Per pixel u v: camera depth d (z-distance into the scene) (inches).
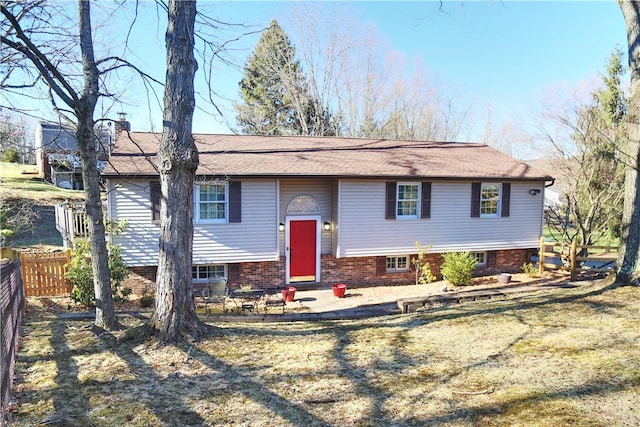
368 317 370.6
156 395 171.8
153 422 149.6
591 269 569.0
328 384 184.4
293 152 561.0
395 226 537.3
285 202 525.7
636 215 371.9
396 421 150.9
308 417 154.6
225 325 310.5
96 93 278.1
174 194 230.7
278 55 1179.3
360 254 526.6
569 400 164.2
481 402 164.4
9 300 222.1
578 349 223.3
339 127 1250.0
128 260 446.0
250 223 487.8
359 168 522.3
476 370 198.7
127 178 435.8
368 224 526.9
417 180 538.3
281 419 153.0
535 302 345.4
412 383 184.5
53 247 675.4
